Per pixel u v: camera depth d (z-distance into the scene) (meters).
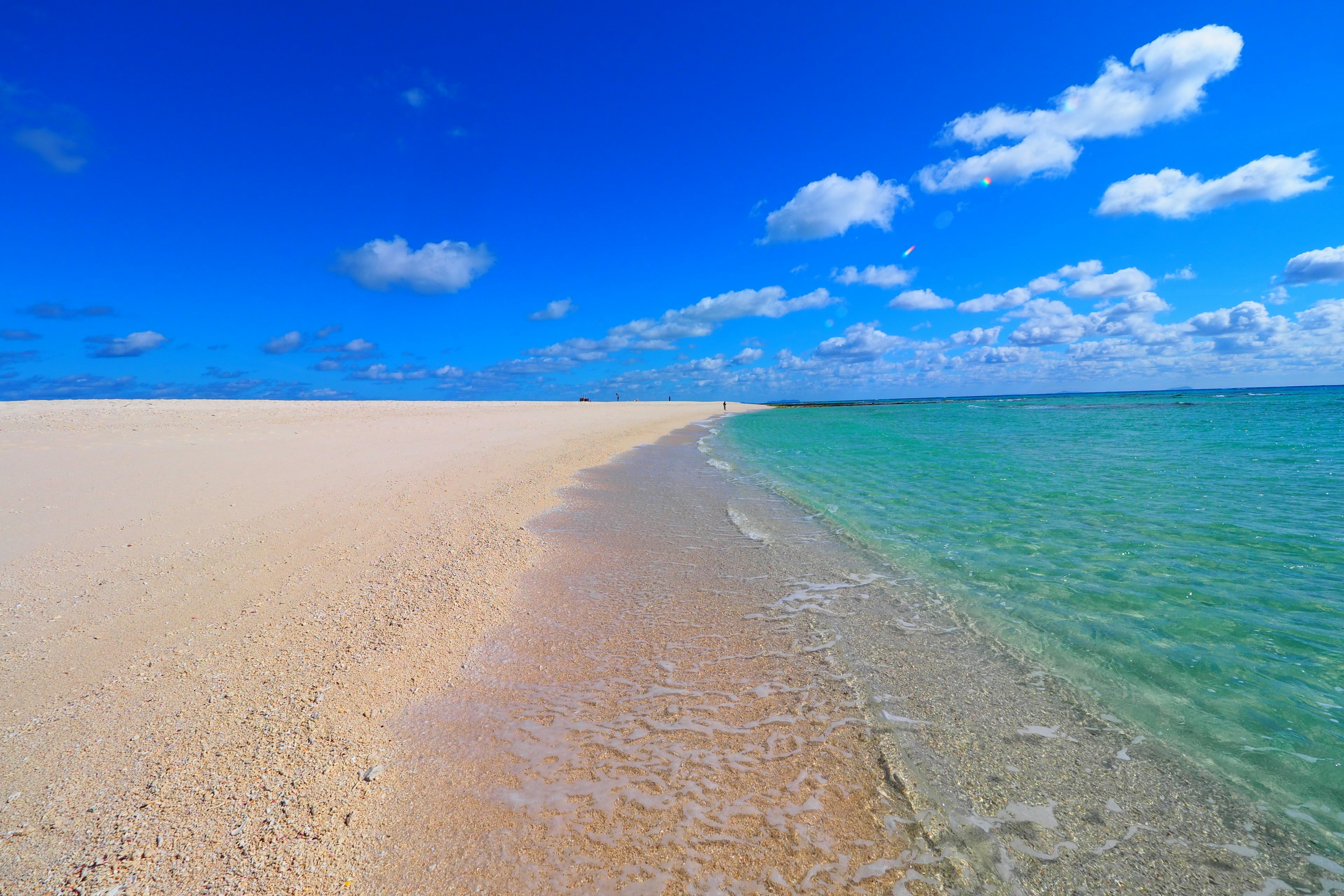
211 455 12.24
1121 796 3.25
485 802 3.12
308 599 5.65
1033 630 5.43
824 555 7.76
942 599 6.21
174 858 2.60
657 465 16.66
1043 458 17.69
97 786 3.02
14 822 2.75
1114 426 30.52
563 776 3.35
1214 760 3.57
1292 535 8.32
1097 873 2.73
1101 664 4.77
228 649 4.60
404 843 2.81
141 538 6.95
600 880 2.64
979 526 9.23
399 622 5.28
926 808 3.14
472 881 2.61
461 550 7.41
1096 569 7.05
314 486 10.30
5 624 4.78
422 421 24.00
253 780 3.14
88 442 12.56
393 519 8.63
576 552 7.80
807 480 13.98
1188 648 5.03
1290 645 5.04
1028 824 3.04
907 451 20.66
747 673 4.65
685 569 7.19
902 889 2.62
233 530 7.55
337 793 3.11
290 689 4.08
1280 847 2.89
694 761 3.53
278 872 2.57
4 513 7.46
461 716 3.95
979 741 3.76
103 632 4.74
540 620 5.60
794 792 3.26
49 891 2.39
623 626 5.50
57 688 3.92
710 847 2.85
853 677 4.58
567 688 4.36
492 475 12.91
